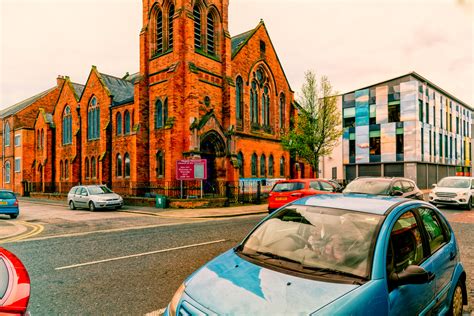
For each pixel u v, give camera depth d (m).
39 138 38.41
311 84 24.70
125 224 12.59
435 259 3.50
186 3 21.77
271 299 2.43
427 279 2.68
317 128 24.56
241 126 26.05
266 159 28.39
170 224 12.41
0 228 11.78
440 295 3.47
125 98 30.11
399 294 2.73
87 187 19.52
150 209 18.50
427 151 40.28
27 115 41.91
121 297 4.72
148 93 24.33
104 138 27.92
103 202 18.22
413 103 37.75
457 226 11.07
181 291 2.82
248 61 26.94
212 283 2.77
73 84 36.75
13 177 40.94
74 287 5.15
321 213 3.49
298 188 12.52
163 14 23.39
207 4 23.58
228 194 21.91
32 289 5.06
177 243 8.52
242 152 25.70
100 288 5.10
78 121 32.00
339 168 43.59
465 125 54.97
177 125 21.05
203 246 8.11
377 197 3.89
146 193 22.89
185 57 21.59
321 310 2.27
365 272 2.68
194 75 21.22
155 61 23.69
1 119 43.94
